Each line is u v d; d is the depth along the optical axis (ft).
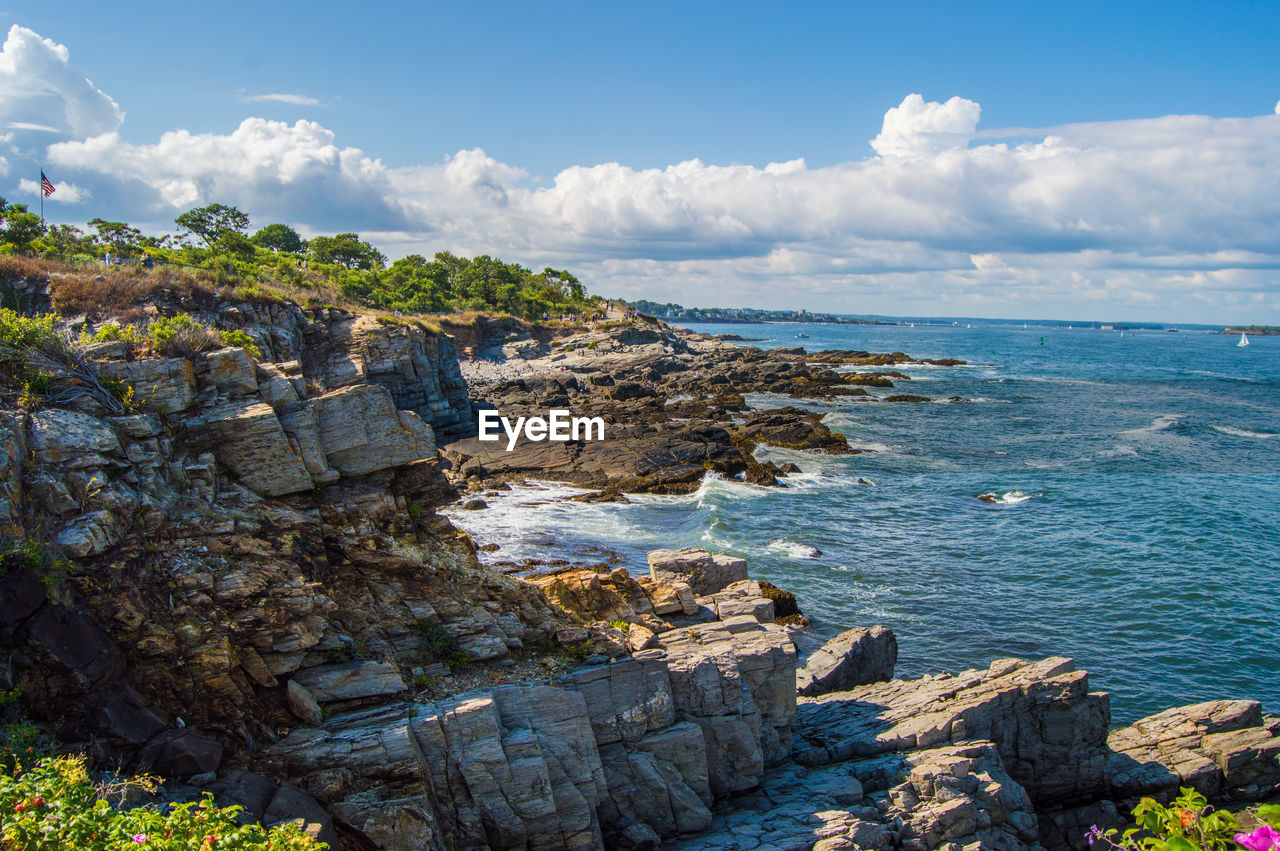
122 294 116.67
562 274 594.24
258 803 34.78
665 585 70.23
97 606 36.76
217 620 40.01
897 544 124.47
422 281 400.88
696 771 49.88
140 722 35.47
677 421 222.48
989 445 205.36
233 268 228.43
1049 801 59.93
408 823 37.81
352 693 43.04
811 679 70.90
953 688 63.67
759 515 138.62
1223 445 209.36
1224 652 89.66
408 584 50.26
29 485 37.47
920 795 50.67
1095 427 234.79
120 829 26.16
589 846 43.21
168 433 45.57
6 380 42.09
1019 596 104.42
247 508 45.80
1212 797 59.41
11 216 172.65
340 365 168.14
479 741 41.98
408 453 52.37
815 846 44.29
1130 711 77.87
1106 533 130.72
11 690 33.22
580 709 46.16
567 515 138.10
